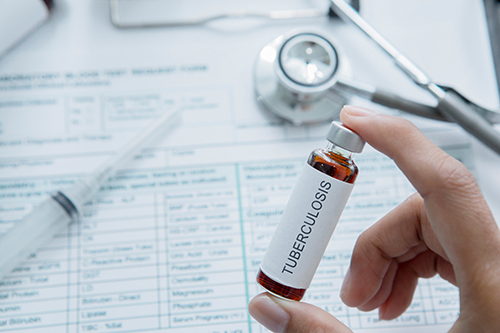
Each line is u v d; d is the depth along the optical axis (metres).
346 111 0.41
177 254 0.53
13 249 0.50
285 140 0.57
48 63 0.57
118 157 0.54
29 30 0.57
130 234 0.53
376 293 0.52
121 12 0.58
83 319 0.51
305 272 0.39
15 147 0.55
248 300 0.52
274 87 0.56
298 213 0.38
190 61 0.58
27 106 0.56
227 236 0.54
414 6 0.60
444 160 0.37
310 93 0.52
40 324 0.51
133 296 0.52
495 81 0.58
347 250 0.54
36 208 0.51
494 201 0.55
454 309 0.52
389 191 0.55
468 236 0.36
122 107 0.57
